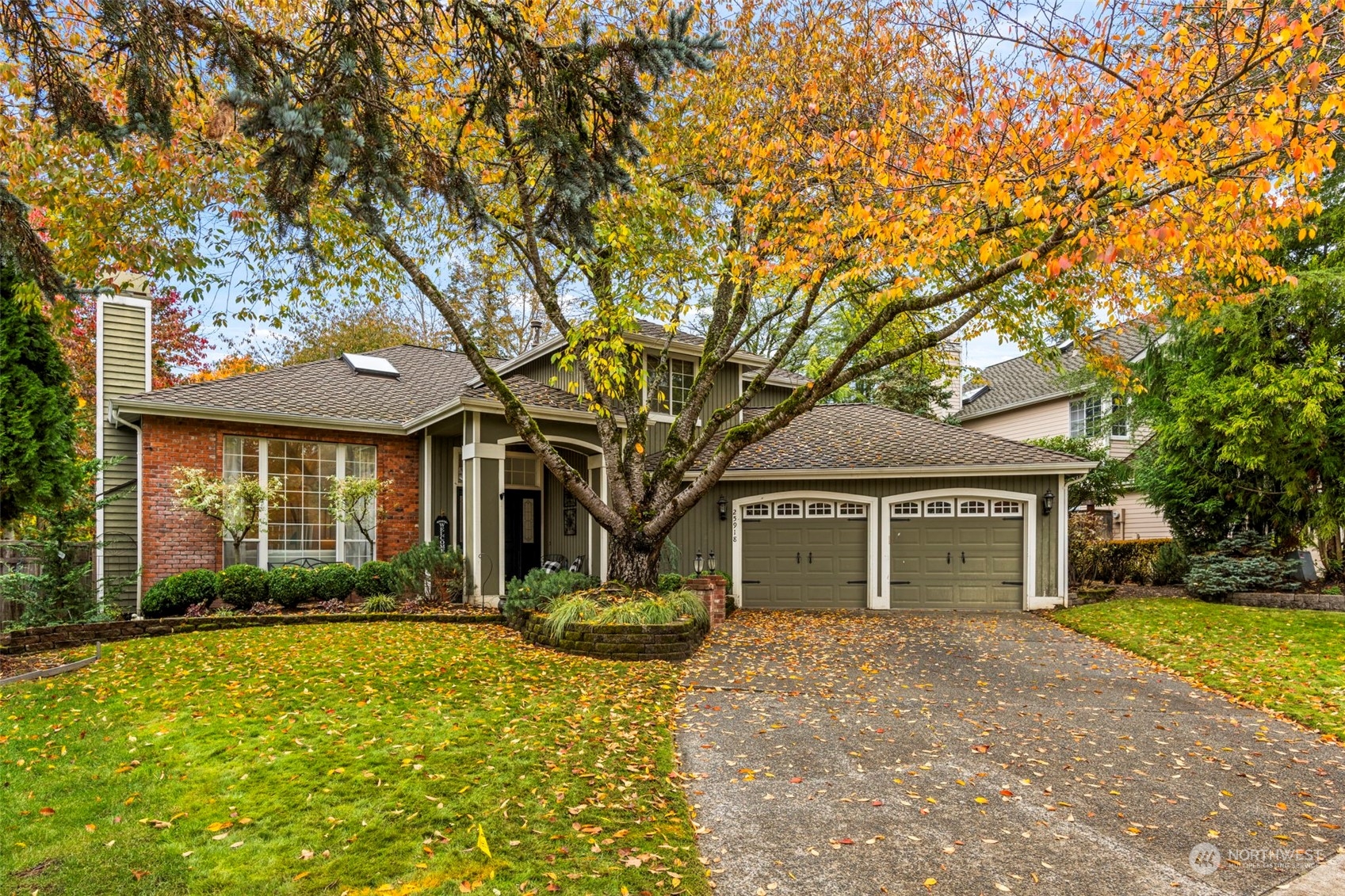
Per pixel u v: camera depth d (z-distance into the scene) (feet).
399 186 13.93
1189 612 38.32
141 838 12.92
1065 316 35.06
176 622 32.37
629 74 13.97
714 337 38.34
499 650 29.27
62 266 28.32
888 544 47.21
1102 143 19.44
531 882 11.74
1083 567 51.93
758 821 14.65
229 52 11.89
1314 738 20.29
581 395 33.86
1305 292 37.52
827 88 30.30
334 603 38.34
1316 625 33.88
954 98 26.04
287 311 34.58
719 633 36.58
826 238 29.22
